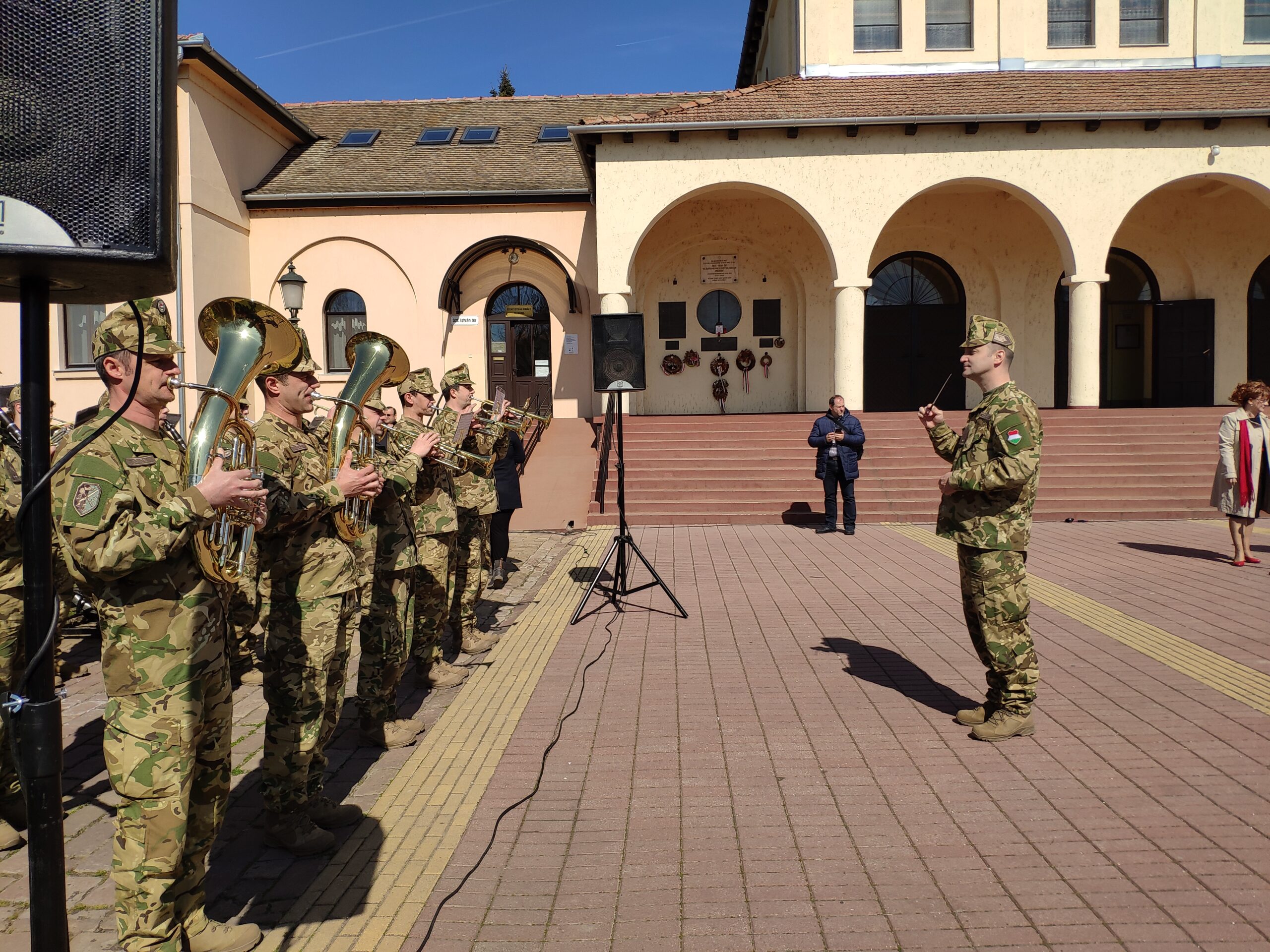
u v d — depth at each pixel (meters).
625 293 14.27
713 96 15.33
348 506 3.46
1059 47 16.48
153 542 2.26
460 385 5.51
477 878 3.09
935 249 17.42
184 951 2.62
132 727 2.41
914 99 14.62
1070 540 10.00
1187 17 16.34
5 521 3.68
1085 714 4.56
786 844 3.28
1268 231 16.75
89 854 3.37
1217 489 8.43
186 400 14.28
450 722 4.68
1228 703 4.68
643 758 4.12
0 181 1.62
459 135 19.16
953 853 3.19
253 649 5.52
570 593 7.86
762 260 17.55
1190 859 3.10
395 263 16.84
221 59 14.52
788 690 5.04
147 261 1.73
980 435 4.19
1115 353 17.64
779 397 17.72
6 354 14.85
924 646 5.88
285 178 17.06
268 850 3.33
